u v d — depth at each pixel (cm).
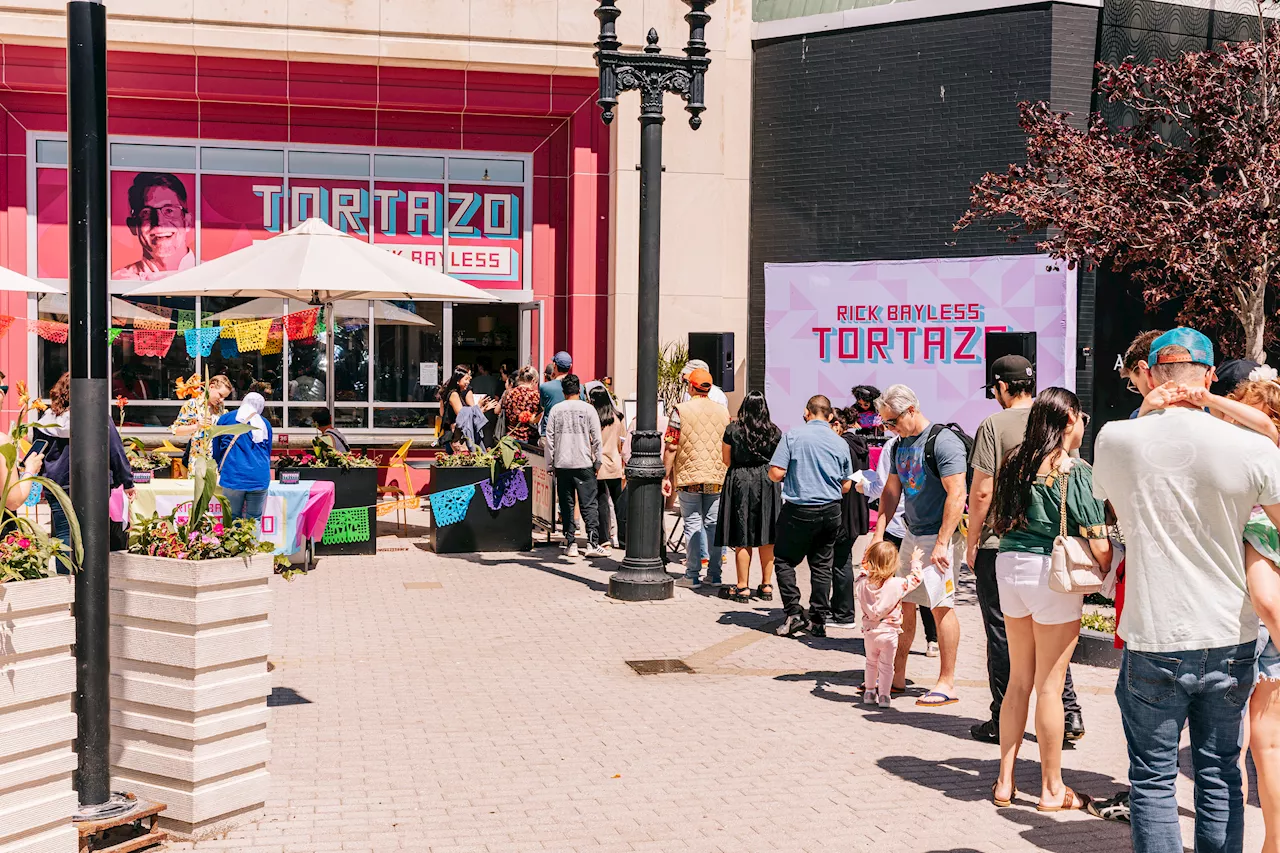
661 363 1750
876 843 507
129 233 1720
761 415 1048
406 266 1312
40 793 446
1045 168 1242
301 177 1772
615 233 1800
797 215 1831
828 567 932
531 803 553
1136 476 416
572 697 745
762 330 1867
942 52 1714
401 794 564
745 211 1870
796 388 1831
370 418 1800
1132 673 417
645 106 1073
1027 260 1656
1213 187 1129
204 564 501
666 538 1441
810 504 912
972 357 1697
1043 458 543
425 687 767
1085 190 1166
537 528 1515
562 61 1766
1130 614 418
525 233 1850
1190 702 419
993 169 1686
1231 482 401
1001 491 552
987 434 628
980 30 1689
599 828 521
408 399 1816
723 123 1838
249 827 518
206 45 1656
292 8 1680
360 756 622
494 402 1670
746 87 1859
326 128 1772
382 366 1805
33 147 1684
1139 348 513
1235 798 420
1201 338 439
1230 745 418
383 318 1769
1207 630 404
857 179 1784
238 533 525
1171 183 1163
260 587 528
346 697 741
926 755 633
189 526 520
